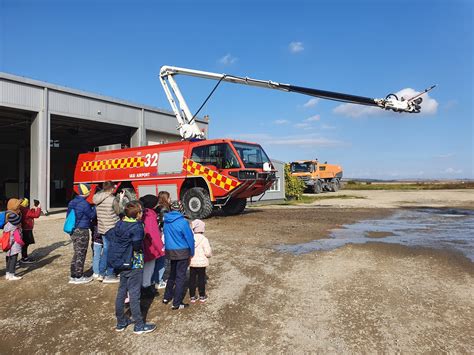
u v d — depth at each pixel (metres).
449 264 6.45
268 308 4.55
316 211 15.95
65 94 17.20
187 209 12.51
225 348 3.62
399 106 13.18
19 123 20.86
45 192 16.28
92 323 4.32
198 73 15.26
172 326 4.16
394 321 4.10
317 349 3.55
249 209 16.91
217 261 6.76
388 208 17.97
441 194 28.98
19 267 6.77
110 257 4.05
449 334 3.79
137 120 20.67
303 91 13.13
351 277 5.68
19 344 3.87
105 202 5.67
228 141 11.97
